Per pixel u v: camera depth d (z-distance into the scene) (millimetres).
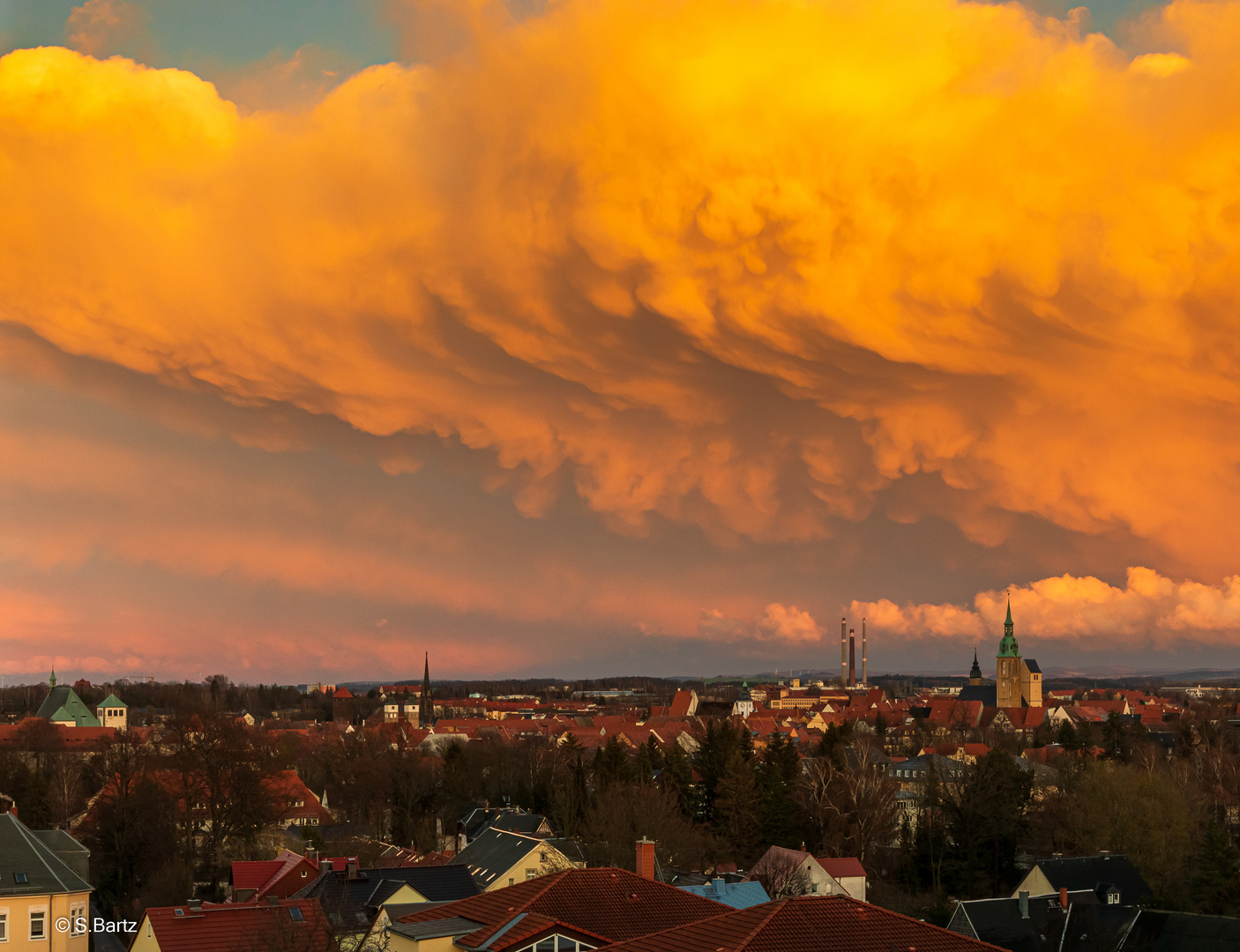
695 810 180250
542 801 191375
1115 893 123625
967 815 154875
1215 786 190750
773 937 44188
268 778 165125
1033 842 169375
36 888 91938
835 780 173500
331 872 112500
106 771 175875
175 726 164500
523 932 52438
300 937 76188
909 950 44562
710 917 51500
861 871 144875
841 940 44719
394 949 55906
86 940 94812
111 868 146000
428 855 152250
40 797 167375
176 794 154000
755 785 165000
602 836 140750
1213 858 123000
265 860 141375
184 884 132750
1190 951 102375
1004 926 114000
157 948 76188
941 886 151250
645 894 56781
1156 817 146875
